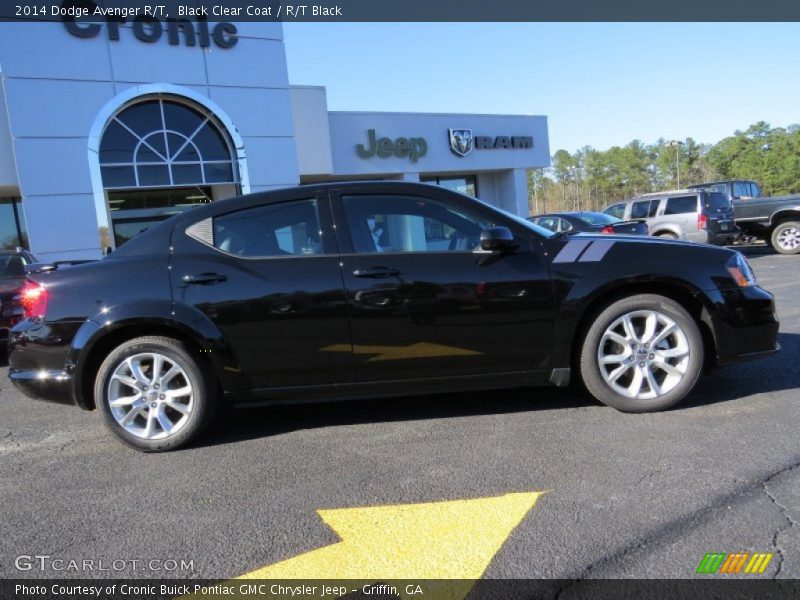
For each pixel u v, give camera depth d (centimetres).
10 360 394
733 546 242
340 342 380
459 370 390
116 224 1551
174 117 1473
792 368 481
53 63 1330
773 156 7812
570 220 1248
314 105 1809
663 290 403
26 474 358
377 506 293
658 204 1544
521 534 260
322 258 385
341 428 409
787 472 301
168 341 376
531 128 2345
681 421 379
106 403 377
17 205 1658
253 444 389
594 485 300
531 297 382
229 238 391
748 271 408
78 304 377
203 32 1479
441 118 2150
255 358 378
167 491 323
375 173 2042
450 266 384
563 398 441
